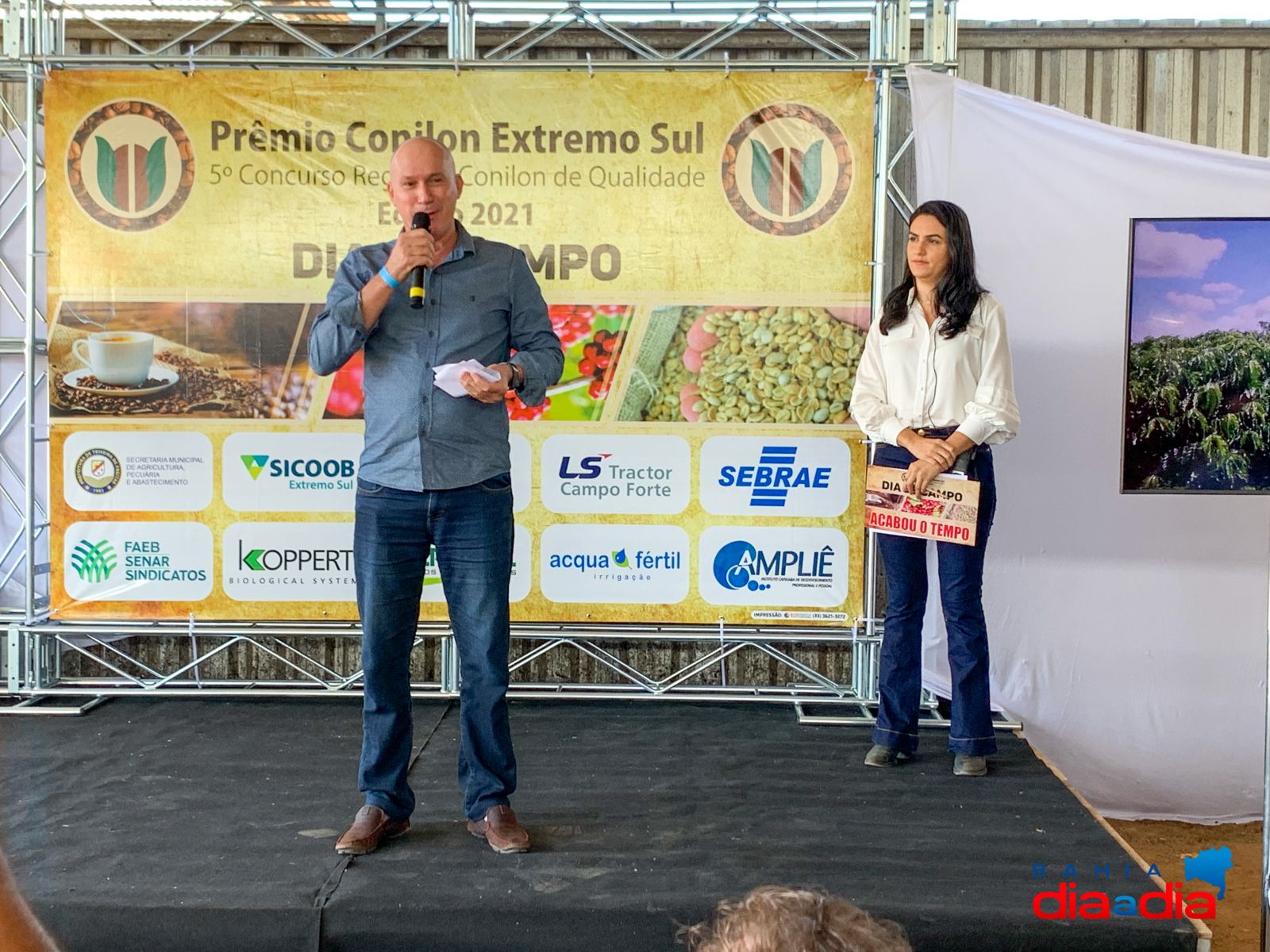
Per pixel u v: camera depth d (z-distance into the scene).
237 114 3.83
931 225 3.14
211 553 3.94
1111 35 4.19
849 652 4.27
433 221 2.56
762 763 3.36
